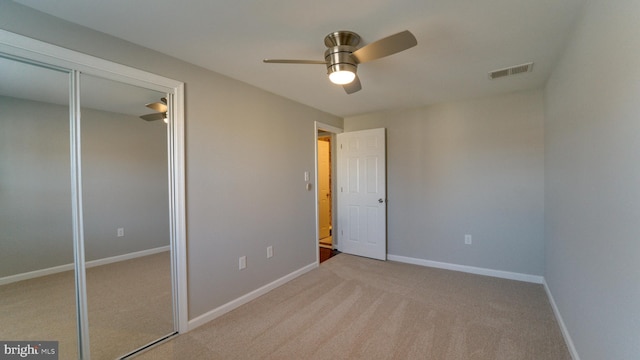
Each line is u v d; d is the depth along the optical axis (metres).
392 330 2.17
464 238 3.48
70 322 1.85
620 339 1.16
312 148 3.71
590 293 1.53
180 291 2.16
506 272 3.24
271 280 3.02
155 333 2.14
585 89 1.58
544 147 2.99
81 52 1.69
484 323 2.26
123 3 1.47
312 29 1.75
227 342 2.05
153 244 2.20
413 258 3.85
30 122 1.70
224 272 2.50
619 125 1.16
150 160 2.14
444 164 3.59
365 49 1.67
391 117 3.98
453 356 1.85
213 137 2.42
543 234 3.03
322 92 3.06
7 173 1.69
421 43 1.95
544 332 2.12
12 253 1.74
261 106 2.91
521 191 3.14
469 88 2.97
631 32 1.05
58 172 1.78
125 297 2.12
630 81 1.06
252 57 2.15
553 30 1.79
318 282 3.20
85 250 1.92
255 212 2.83
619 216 1.17
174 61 2.14
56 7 1.51
